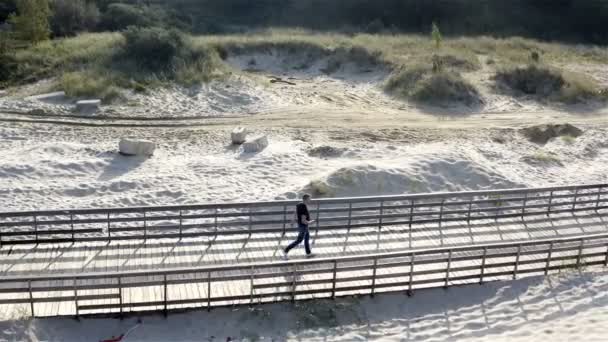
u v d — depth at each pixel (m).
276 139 30.84
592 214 21.62
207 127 32.69
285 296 15.31
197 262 16.78
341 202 18.95
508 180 25.62
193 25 62.88
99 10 62.31
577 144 32.09
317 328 14.58
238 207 18.38
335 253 17.64
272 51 48.94
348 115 36.03
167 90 37.44
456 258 16.25
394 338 14.27
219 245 17.84
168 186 23.47
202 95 37.22
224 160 26.59
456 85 40.03
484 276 16.80
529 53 50.78
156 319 14.47
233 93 37.81
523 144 32.06
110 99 35.38
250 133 31.88
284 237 18.50
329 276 16.45
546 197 21.22
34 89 37.91
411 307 15.60
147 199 22.34
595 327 14.64
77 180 23.75
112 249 17.36
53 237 18.27
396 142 31.14
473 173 25.66
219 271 14.97
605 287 16.62
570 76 42.62
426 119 36.03
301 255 17.41
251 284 14.88
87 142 29.59
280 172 25.38
